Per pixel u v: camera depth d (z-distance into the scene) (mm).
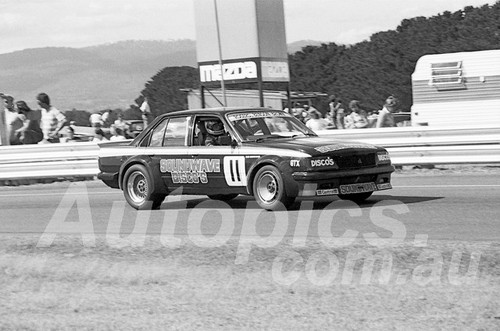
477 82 48531
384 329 12180
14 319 14109
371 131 33438
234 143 23750
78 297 15141
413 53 152250
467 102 48844
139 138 25906
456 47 147625
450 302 13172
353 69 165250
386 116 37031
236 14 65125
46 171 37375
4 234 22062
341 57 173875
